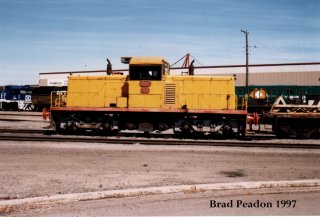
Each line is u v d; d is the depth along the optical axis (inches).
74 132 719.1
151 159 429.7
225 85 668.1
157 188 276.7
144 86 657.6
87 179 318.3
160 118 681.6
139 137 667.4
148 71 658.8
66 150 489.1
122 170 361.1
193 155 466.0
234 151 504.7
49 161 405.7
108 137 652.7
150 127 676.1
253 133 818.8
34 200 243.0
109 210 235.0
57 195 254.8
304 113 693.9
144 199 260.4
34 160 410.6
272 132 824.3
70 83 703.1
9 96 2007.9
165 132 830.5
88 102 692.7
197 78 669.9
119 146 532.7
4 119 1149.1
